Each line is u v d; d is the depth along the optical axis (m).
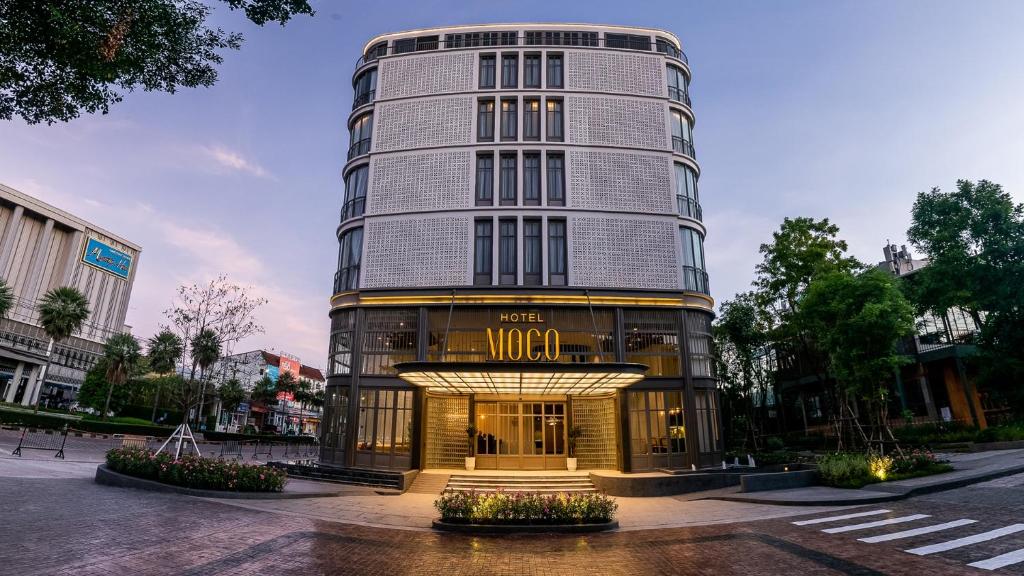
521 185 24.98
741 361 36.91
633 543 10.95
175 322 21.86
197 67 8.99
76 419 41.38
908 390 35.62
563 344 22.88
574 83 26.52
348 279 24.92
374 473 20.72
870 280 20.61
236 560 8.42
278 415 96.38
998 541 9.59
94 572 7.17
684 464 22.00
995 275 27.50
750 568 8.75
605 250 24.19
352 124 28.28
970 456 23.06
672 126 27.22
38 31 7.30
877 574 8.03
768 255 30.83
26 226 75.94
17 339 68.25
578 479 20.25
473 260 23.94
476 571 8.76
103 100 8.70
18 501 11.38
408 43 28.20
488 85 26.75
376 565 8.90
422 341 22.88
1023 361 26.36
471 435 22.56
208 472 15.15
